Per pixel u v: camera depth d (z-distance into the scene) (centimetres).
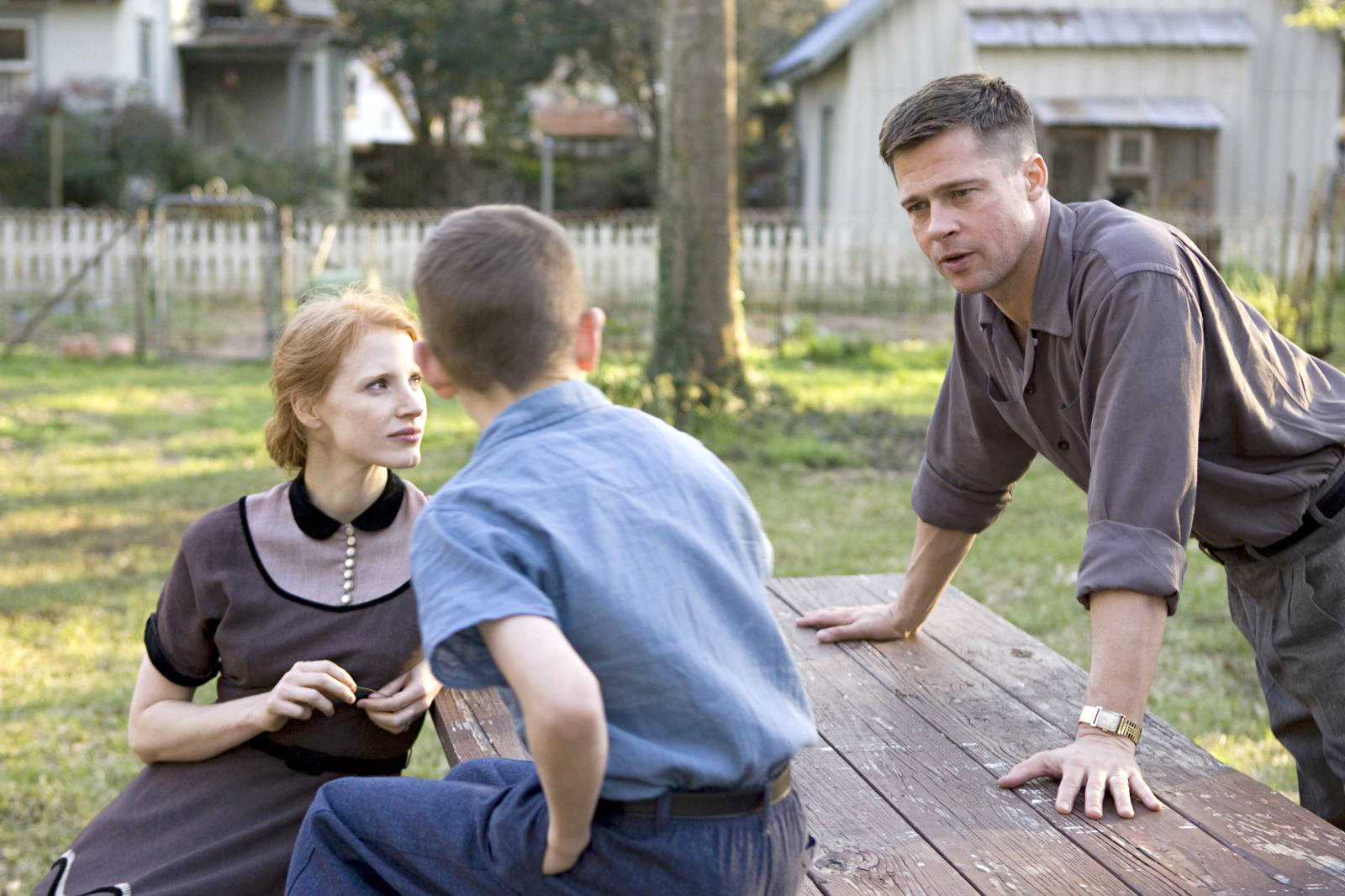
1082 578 237
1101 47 1973
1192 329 236
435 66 3014
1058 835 224
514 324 162
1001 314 263
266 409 1044
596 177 3003
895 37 2033
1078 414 257
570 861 158
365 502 259
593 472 161
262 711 245
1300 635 271
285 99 2659
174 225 1473
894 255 1612
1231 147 1998
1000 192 238
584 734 142
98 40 2255
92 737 443
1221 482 257
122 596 586
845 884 209
